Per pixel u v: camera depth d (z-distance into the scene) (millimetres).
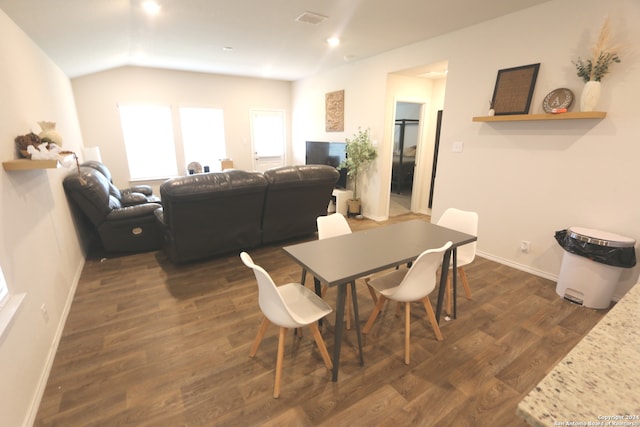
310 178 3516
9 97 2051
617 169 2477
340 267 1679
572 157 2717
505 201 3262
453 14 3027
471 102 3432
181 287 2869
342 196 5457
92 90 5328
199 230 3123
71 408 1603
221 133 6641
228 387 1742
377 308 2131
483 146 3373
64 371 1851
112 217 3418
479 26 3258
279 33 3650
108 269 3260
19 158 2010
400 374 1832
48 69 3395
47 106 3172
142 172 6027
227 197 3016
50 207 2426
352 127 5383
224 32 3613
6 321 1323
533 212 3055
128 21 3189
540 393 570
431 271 1827
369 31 3545
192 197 2783
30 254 1873
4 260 1521
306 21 3248
